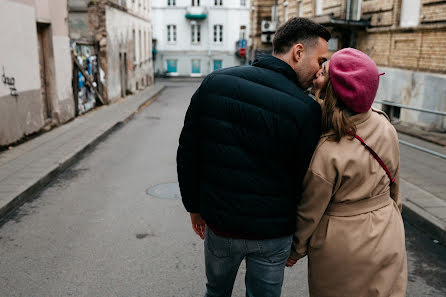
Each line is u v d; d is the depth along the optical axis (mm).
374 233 1914
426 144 8945
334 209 1962
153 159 8367
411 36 10742
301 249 2062
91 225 4887
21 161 7516
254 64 1998
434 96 9945
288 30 1943
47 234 4625
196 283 3580
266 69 1920
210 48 44219
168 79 41938
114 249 4234
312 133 1840
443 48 9562
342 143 1860
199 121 2021
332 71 1870
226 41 44219
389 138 1943
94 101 17109
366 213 1935
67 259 4012
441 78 9664
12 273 3740
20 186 5969
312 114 1842
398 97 11508
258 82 1867
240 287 3539
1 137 8453
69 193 6133
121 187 6426
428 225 4684
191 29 43750
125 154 8820
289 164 1885
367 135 1884
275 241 1972
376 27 12594
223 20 43719
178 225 4879
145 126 12836
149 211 5355
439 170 6820
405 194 5551
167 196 5965
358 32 13828
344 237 1931
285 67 1906
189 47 44156
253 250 1995
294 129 1811
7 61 8672
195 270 3809
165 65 44344
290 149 1844
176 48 44125
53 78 11586
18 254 4129
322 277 2027
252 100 1838
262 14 29656
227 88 1896
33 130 10164
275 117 1810
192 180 2145
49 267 3850
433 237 4574
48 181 6723
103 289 3469
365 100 1817
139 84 28547
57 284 3549
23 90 9516
